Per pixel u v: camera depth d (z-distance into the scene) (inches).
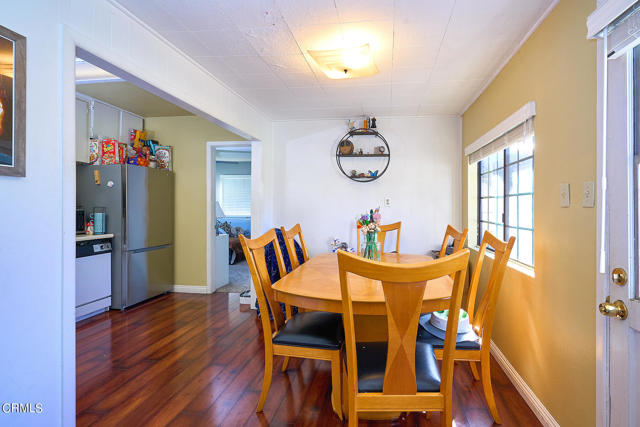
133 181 160.4
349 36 89.4
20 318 54.7
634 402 49.4
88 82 140.6
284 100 143.5
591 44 59.3
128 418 76.0
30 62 56.2
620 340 51.6
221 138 188.1
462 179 160.7
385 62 105.0
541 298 77.8
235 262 290.0
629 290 49.8
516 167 105.5
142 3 74.7
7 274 52.9
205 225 189.6
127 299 156.7
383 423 75.3
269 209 174.2
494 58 101.5
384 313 67.1
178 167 191.5
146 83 85.8
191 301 172.1
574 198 64.6
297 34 88.5
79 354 109.3
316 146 175.0
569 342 66.0
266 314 77.4
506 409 79.7
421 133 166.9
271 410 79.2
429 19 80.8
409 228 167.3
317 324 83.4
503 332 102.0
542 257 77.9
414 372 55.1
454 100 142.8
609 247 53.8
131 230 159.2
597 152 56.4
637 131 49.2
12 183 53.5
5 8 52.4
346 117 170.4
